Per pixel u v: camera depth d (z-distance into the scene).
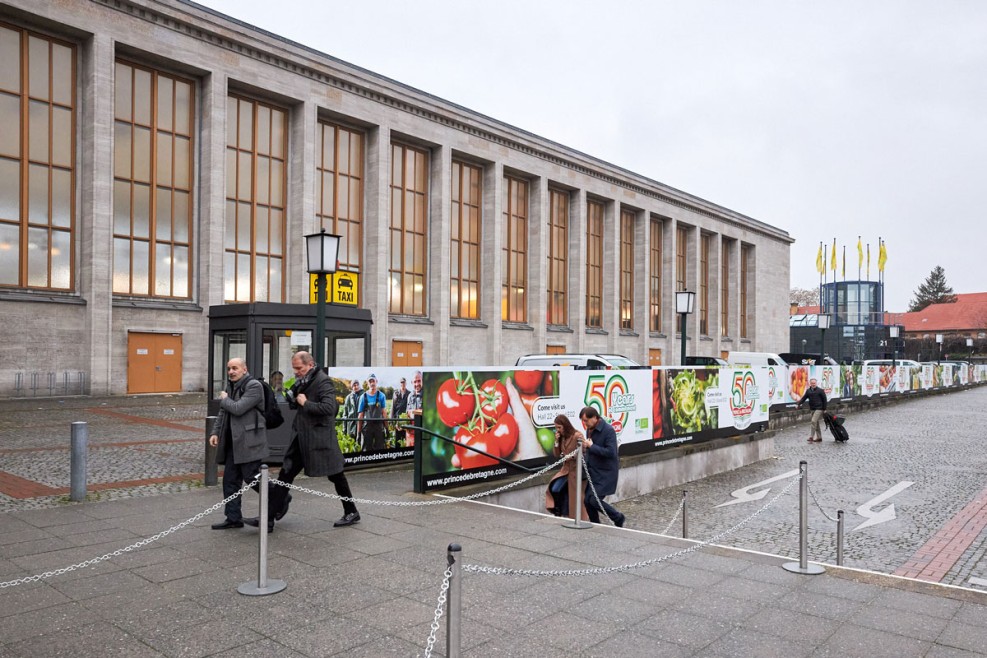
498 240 41.81
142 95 27.39
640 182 52.47
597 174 48.91
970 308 124.00
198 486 9.82
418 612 5.21
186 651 4.49
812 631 4.99
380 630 4.86
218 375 12.92
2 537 7.09
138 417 19.58
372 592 5.61
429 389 9.94
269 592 5.54
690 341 58.84
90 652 4.45
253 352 12.23
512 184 44.19
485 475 10.83
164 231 27.89
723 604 5.50
